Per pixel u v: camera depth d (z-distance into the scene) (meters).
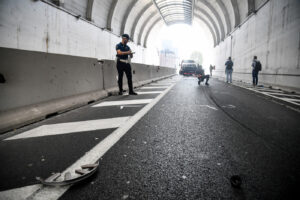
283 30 10.82
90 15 16.45
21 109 3.32
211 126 3.23
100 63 6.55
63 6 12.56
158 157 2.05
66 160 1.99
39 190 1.47
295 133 2.90
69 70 4.76
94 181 1.59
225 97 6.86
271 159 2.02
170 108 4.71
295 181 1.61
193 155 2.10
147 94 7.34
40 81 3.80
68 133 2.86
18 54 3.32
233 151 2.22
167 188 1.50
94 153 2.15
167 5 33.53
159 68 18.44
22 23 9.44
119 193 1.44
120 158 2.03
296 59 9.30
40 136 2.74
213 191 1.47
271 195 1.42
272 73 12.07
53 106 4.04
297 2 9.41
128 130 2.97
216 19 33.25
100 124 3.33
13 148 2.32
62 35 12.70
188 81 15.98
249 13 17.05
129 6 24.95
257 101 6.06
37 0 10.25
